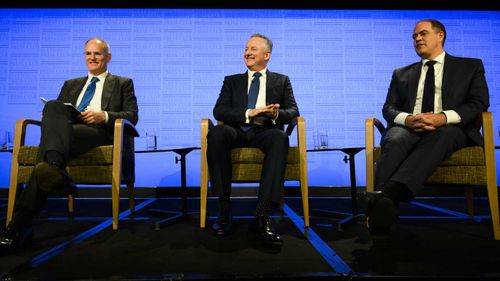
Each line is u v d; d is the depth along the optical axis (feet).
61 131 4.90
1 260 4.13
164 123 11.32
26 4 11.18
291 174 5.81
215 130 5.54
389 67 11.48
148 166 11.19
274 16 11.58
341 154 11.29
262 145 5.52
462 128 5.30
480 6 11.25
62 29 11.35
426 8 11.35
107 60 7.11
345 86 11.45
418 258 4.15
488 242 4.91
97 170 5.83
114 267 3.84
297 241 5.03
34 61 11.23
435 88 5.81
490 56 11.28
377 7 11.44
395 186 4.65
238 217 7.07
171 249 4.59
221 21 11.59
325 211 7.17
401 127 5.36
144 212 7.91
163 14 11.53
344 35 11.54
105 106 6.73
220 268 3.80
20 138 5.84
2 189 10.78
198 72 11.47
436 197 10.89
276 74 6.78
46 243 4.94
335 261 4.05
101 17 11.43
